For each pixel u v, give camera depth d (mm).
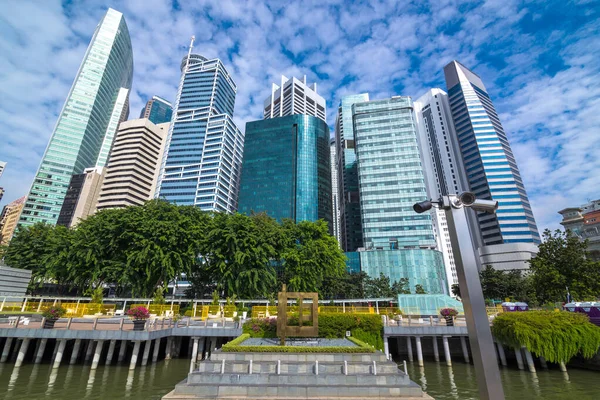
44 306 30891
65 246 43125
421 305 33969
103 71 170500
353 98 175250
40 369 20859
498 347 25703
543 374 22203
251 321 24312
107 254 41906
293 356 15672
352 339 21578
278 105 198000
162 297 33281
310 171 136875
